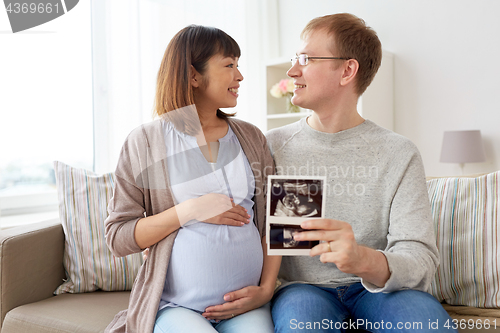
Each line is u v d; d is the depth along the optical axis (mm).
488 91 2879
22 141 2252
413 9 3170
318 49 1218
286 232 993
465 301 1295
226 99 1215
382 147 1229
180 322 1004
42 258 1537
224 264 1086
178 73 1173
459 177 1490
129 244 1112
